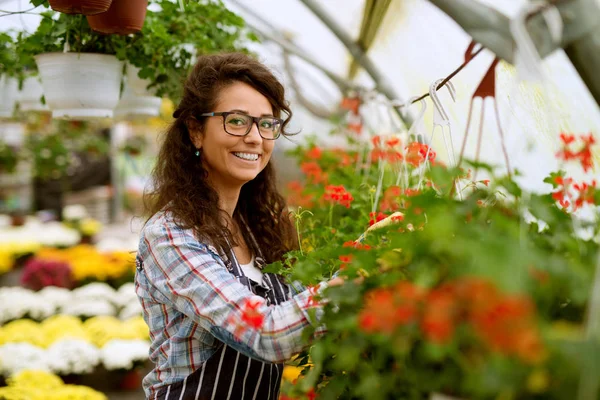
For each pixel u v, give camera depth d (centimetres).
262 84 176
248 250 194
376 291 111
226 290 148
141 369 448
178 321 167
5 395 313
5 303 497
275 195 208
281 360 139
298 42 462
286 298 183
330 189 229
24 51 262
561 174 124
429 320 85
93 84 249
